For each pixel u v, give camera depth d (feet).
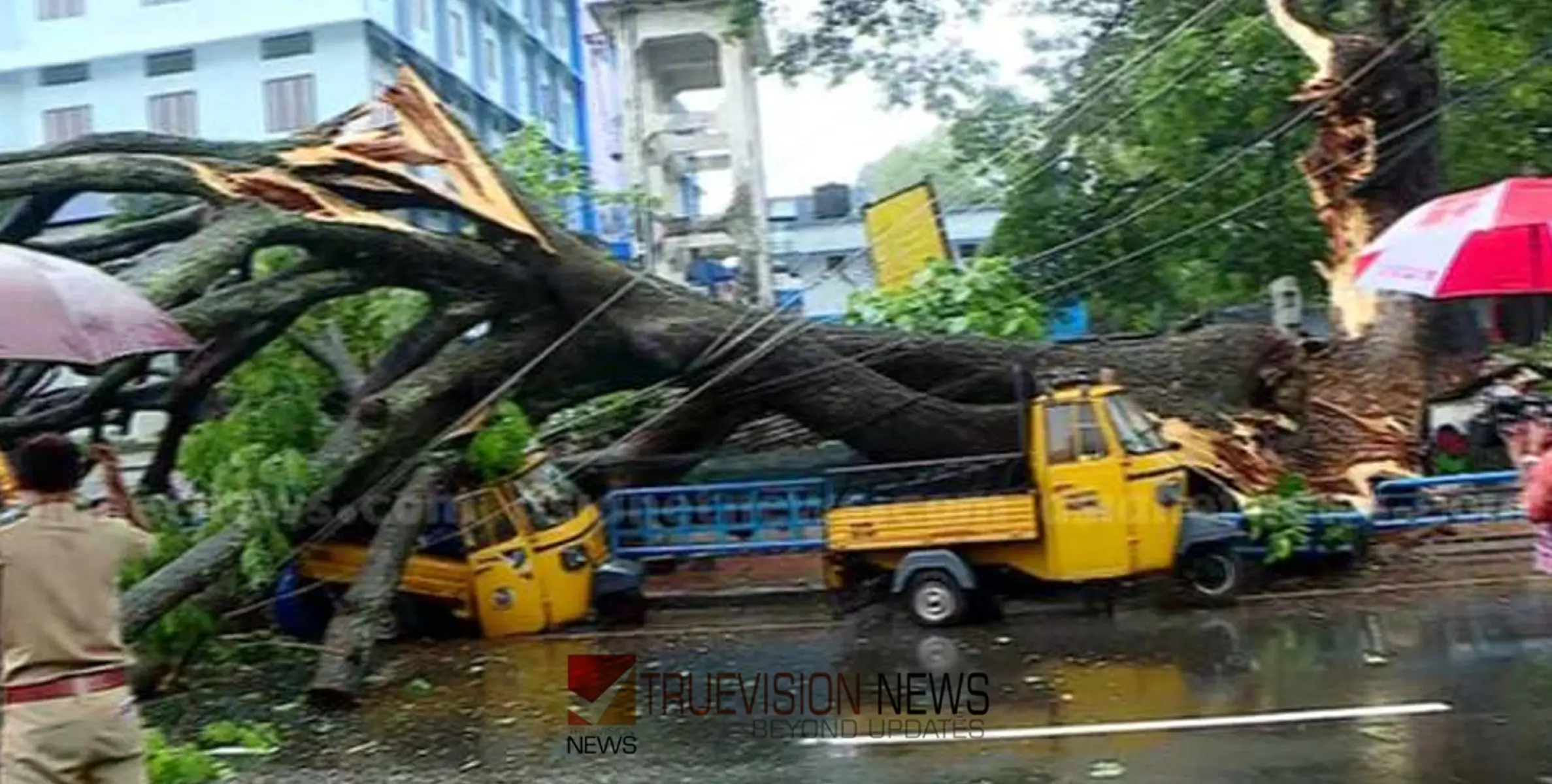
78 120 101.91
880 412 42.37
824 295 100.78
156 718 31.14
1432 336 46.06
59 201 40.34
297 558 37.37
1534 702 25.22
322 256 39.09
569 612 39.60
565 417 45.96
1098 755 23.48
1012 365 44.01
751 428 49.47
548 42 137.80
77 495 15.96
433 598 39.40
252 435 38.34
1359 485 43.21
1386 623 33.37
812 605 41.50
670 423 44.75
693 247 94.73
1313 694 26.91
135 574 33.78
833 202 117.08
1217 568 37.24
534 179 51.98
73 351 18.80
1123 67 60.95
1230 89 58.95
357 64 98.68
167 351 22.33
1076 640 34.06
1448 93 53.36
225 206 38.65
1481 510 41.16
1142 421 37.47
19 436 37.83
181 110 100.94
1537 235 20.97
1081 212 66.44
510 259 40.24
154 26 100.48
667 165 99.04
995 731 25.64
